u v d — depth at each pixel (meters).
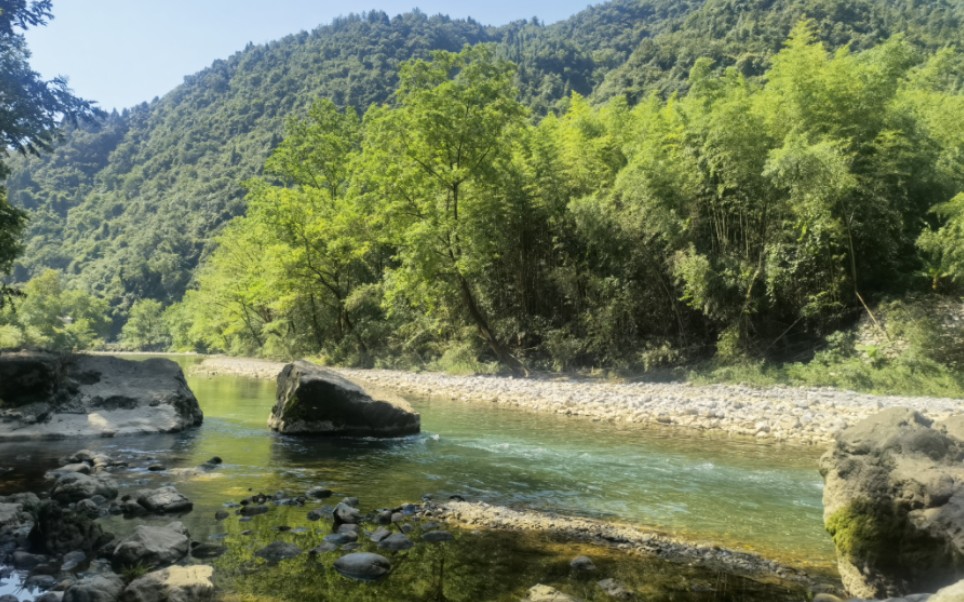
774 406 19.36
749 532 8.34
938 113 27.50
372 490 10.26
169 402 16.56
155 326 109.50
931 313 23.73
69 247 176.50
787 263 26.14
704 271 26.33
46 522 7.39
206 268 82.00
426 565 6.78
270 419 16.89
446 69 31.91
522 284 35.66
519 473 11.69
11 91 14.67
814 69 25.69
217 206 156.25
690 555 7.32
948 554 4.75
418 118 30.86
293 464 12.19
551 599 5.66
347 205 42.78
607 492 10.40
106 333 118.62
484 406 22.72
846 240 25.69
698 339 29.72
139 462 12.03
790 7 115.62
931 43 95.25
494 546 7.49
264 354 57.53
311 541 7.50
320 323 48.84
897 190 25.95
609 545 7.63
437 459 12.89
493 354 35.91
